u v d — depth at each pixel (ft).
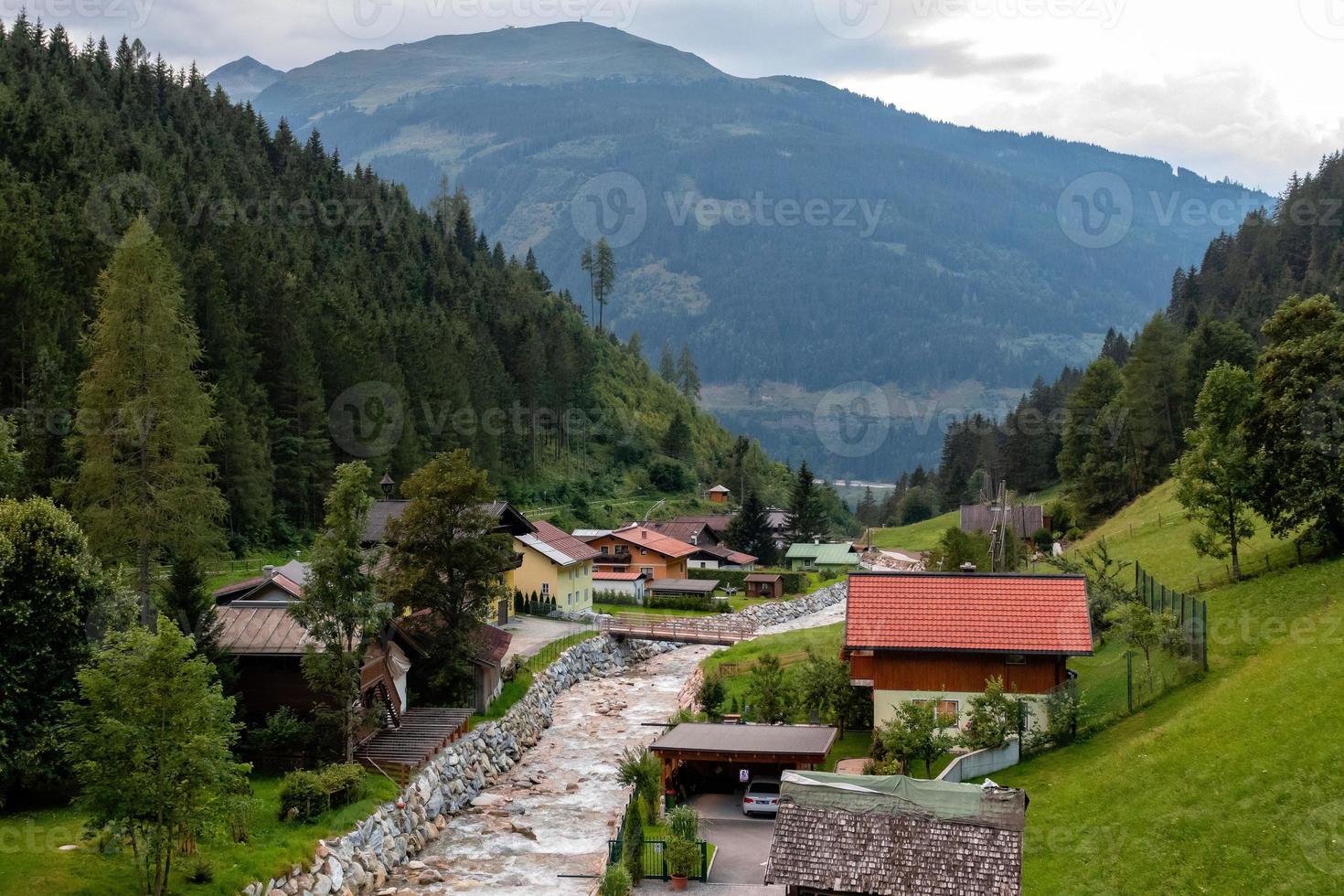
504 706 221.66
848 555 499.10
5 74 504.02
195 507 192.24
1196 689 156.46
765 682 204.74
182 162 524.52
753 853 147.13
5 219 289.53
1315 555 203.21
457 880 147.02
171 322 193.06
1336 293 536.01
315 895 129.18
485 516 213.25
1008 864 102.12
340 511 162.61
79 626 131.13
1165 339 429.79
